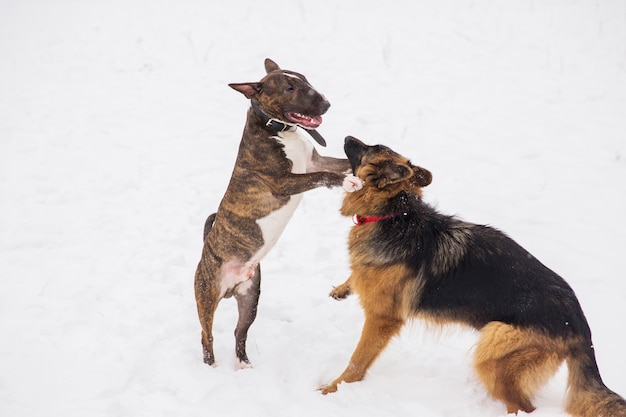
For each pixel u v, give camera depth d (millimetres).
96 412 4516
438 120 9953
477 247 4820
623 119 9703
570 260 6648
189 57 12859
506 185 8234
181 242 7234
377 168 4930
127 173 8844
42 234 7305
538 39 12617
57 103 11242
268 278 6637
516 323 4531
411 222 4953
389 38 12586
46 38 14430
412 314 4949
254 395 4777
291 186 5105
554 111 10062
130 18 15305
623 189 7969
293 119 5094
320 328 5785
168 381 4949
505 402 4551
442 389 4855
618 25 12930
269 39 13297
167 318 5824
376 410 4609
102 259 6824
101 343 5379
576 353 4434
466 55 12109
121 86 11844
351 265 5078
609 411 4211
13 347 5320
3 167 9031
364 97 10750
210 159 9219
